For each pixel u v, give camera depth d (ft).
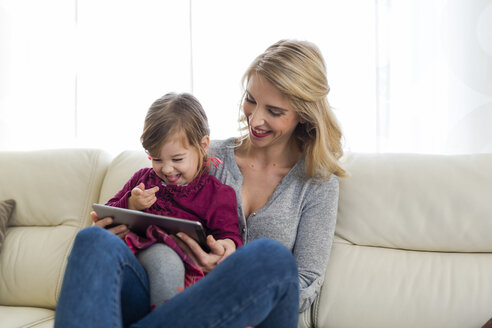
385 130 6.68
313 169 4.42
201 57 7.57
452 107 6.49
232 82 7.45
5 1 8.51
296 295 3.15
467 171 4.65
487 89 6.33
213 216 4.21
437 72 6.53
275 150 4.63
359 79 6.85
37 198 5.78
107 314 2.75
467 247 4.51
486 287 4.23
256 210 4.47
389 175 4.85
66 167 5.83
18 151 6.17
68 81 8.43
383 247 4.77
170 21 7.73
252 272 2.91
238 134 7.48
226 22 7.42
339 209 4.91
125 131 8.09
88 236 3.04
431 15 6.49
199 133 4.25
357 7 6.81
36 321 4.87
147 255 3.42
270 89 4.07
